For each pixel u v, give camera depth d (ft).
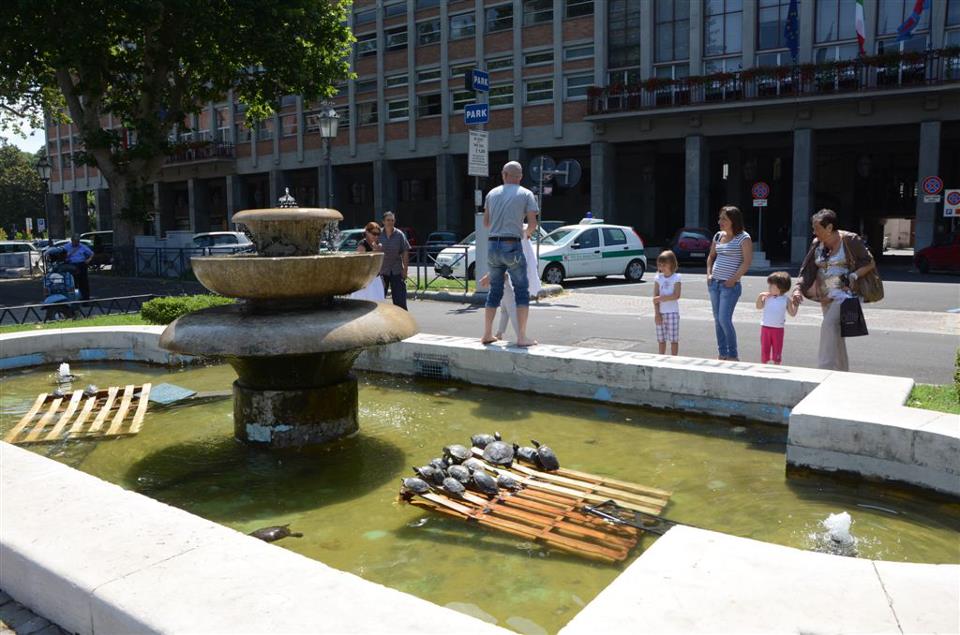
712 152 125.70
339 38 91.15
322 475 16.35
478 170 48.96
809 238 99.86
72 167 208.54
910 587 8.00
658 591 7.95
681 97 105.19
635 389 21.20
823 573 8.34
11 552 9.45
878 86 91.71
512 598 10.44
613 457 17.12
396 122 139.85
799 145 99.25
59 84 89.35
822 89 95.40
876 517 13.57
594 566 11.43
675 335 25.53
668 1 108.99
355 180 158.10
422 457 17.46
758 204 88.63
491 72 126.41
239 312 18.28
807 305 47.11
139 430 20.45
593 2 114.62
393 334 17.94
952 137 103.35
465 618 7.47
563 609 10.10
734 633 7.13
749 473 15.99
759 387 19.19
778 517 13.52
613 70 114.32
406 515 13.80
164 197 186.60
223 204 180.65
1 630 8.75
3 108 106.11
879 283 20.31
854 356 28.94
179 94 92.27
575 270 64.85
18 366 29.48
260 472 16.71
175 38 82.53
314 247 19.39
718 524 13.17
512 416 20.97
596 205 115.34
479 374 24.48
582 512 13.44
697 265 97.60
